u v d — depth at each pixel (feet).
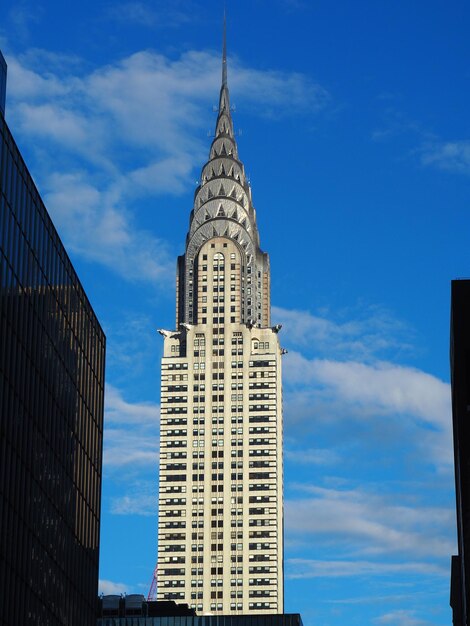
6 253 507.30
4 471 497.87
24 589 521.24
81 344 637.30
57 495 580.71
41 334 558.97
